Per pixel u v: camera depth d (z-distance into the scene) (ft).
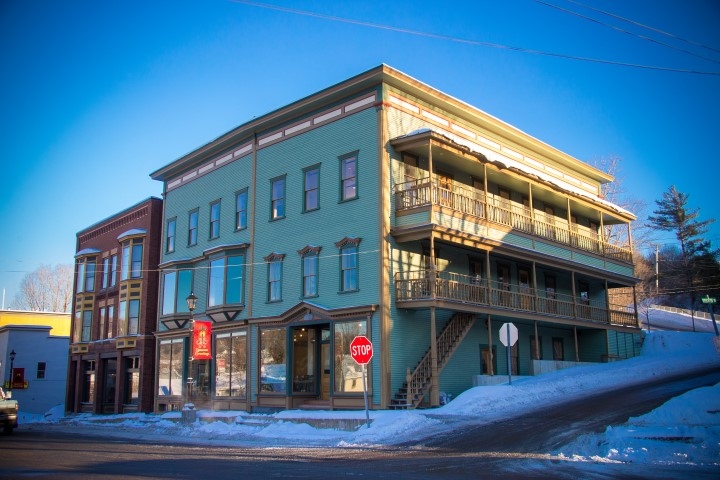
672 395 74.69
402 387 87.10
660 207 276.41
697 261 255.50
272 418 84.79
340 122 97.96
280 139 107.45
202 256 118.62
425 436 64.13
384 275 88.12
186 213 127.24
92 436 84.02
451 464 47.47
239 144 115.96
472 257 106.32
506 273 113.39
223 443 69.56
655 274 247.09
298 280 99.66
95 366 148.25
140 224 140.26
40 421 140.15
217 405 110.01
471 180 108.58
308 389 99.04
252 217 109.81
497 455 51.75
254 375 104.22
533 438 58.54
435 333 86.89
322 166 99.50
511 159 118.11
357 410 87.04
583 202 126.11
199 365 117.50
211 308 111.96
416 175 96.43
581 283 134.72
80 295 154.81
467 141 107.65
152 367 131.85
